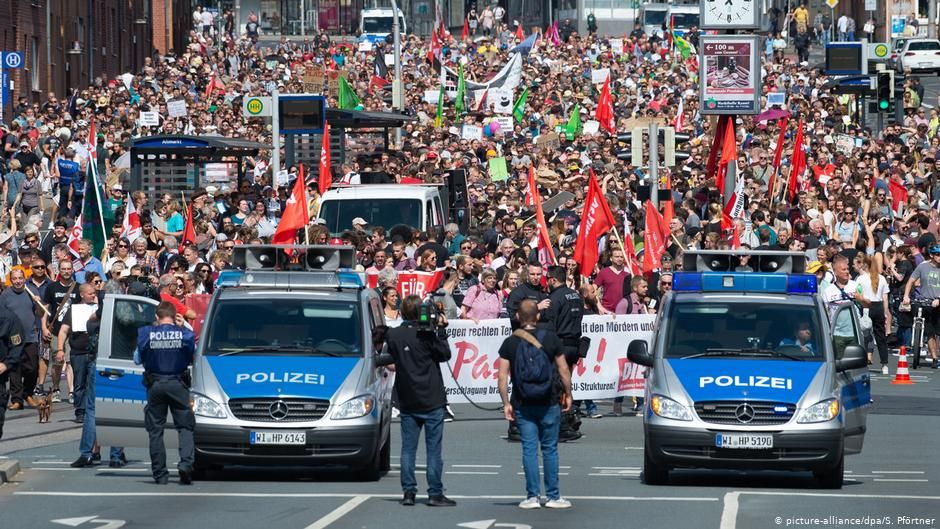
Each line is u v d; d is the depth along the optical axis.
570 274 55.19
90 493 36.88
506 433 49.38
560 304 46.62
